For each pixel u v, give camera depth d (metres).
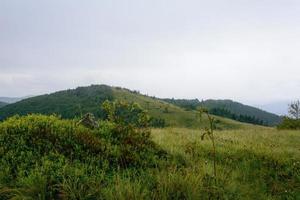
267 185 9.16
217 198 7.02
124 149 8.75
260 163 10.79
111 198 6.09
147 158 8.81
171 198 6.60
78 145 8.38
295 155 12.65
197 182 7.12
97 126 10.50
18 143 7.93
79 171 6.87
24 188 6.28
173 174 7.23
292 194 8.41
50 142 8.16
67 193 6.16
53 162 7.26
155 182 7.11
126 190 6.32
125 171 7.70
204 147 12.06
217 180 7.68
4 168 6.89
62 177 6.70
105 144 8.88
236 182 8.15
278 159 11.45
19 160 7.30
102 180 6.97
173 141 12.48
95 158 7.91
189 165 9.14
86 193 6.28
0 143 7.96
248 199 7.45
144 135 10.14
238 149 12.35
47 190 6.36
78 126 9.68
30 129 8.64
